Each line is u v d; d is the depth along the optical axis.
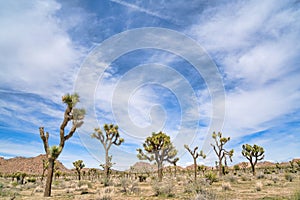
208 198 8.95
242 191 12.20
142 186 17.67
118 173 36.91
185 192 12.22
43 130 13.26
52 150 12.35
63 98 12.59
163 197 10.80
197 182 14.31
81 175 45.16
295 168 42.62
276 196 9.88
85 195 12.16
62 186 19.84
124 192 13.20
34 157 90.25
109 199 10.11
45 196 12.05
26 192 15.14
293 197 8.73
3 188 14.99
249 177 24.19
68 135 12.78
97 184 21.41
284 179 20.23
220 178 22.73
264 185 15.70
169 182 12.91
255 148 29.83
